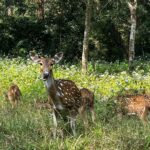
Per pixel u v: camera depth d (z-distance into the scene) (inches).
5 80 674.2
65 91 381.4
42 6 1270.9
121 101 472.7
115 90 632.4
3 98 522.9
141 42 1195.3
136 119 446.9
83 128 393.7
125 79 690.8
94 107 469.7
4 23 1233.4
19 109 436.1
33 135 362.3
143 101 457.7
